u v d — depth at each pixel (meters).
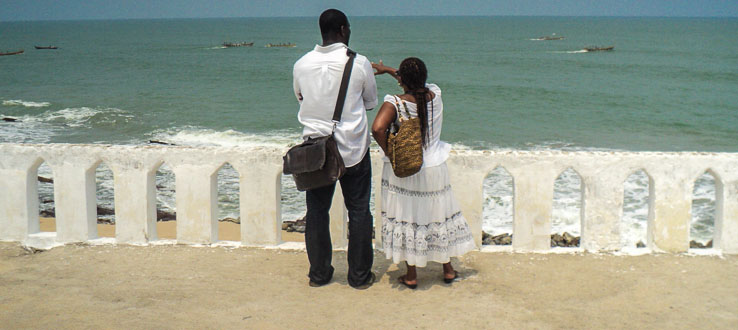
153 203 4.66
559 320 3.36
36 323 3.32
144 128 26.80
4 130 25.28
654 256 4.25
